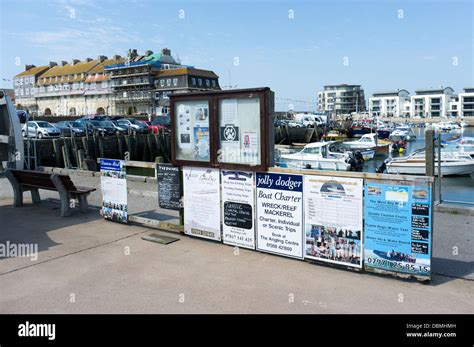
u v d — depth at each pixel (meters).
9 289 5.02
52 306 4.56
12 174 9.58
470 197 18.94
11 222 8.20
